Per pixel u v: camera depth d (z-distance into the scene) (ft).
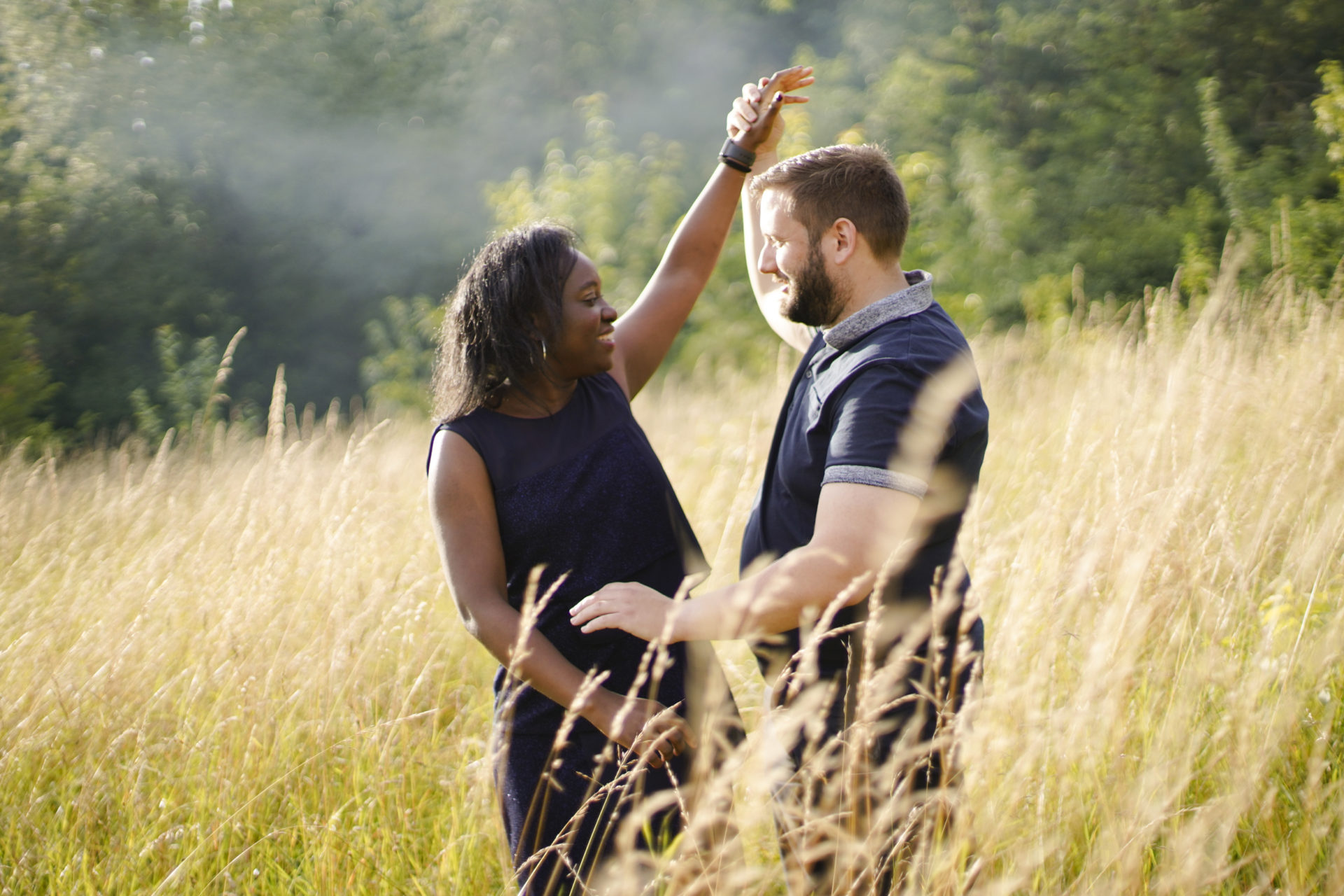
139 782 8.23
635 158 43.50
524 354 5.94
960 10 51.21
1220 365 11.89
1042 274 35.96
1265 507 8.46
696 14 59.82
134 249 58.29
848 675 6.09
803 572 5.27
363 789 8.33
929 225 39.04
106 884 7.54
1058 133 45.85
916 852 5.74
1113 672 5.92
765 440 15.56
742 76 58.75
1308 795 5.68
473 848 7.50
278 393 13.53
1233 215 33.12
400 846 7.61
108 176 58.65
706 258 7.65
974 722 5.74
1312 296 15.65
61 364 55.31
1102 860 5.51
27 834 8.36
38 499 15.74
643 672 5.41
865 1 53.83
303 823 7.70
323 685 9.19
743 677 9.16
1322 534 7.60
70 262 55.31
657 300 7.43
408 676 9.67
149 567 11.32
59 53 59.06
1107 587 6.76
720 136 57.11
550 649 5.71
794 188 6.14
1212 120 35.55
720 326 35.63
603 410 6.33
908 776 5.53
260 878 7.64
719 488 13.83
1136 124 43.75
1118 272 37.22
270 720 8.95
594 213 38.29
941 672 6.03
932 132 45.57
